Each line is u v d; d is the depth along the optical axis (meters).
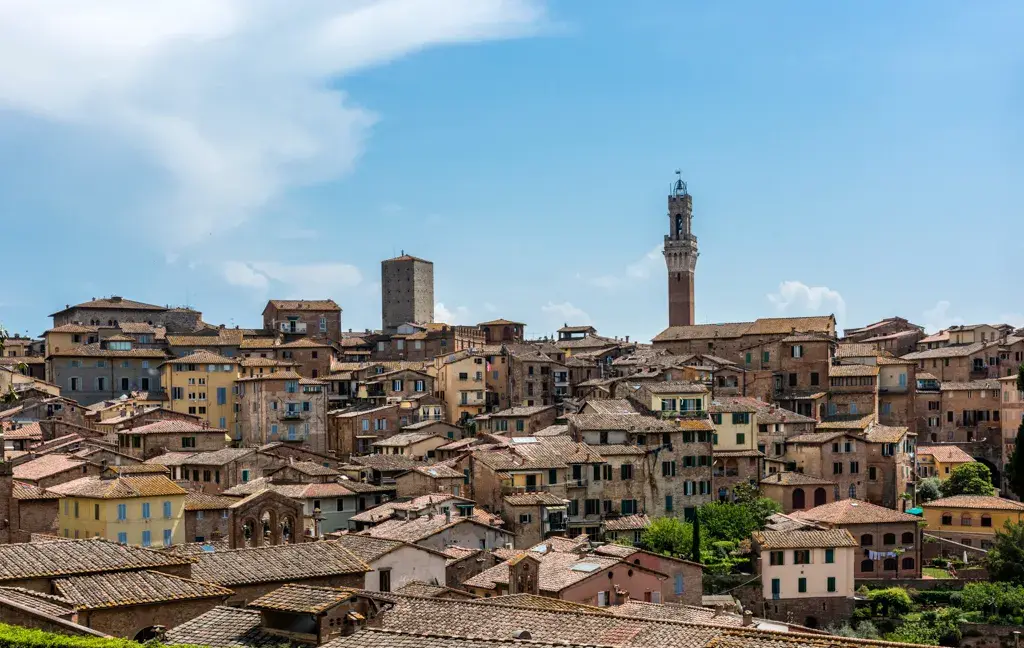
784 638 56.81
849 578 145.88
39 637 49.22
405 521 131.50
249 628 59.53
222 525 134.38
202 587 64.56
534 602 81.19
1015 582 151.25
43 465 143.00
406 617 62.38
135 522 115.62
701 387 185.75
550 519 147.12
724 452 180.25
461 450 178.12
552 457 158.50
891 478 187.88
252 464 167.12
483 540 130.00
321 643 56.97
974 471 197.62
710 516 165.12
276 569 73.12
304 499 146.88
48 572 63.00
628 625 61.12
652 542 153.62
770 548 143.88
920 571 157.12
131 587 62.72
